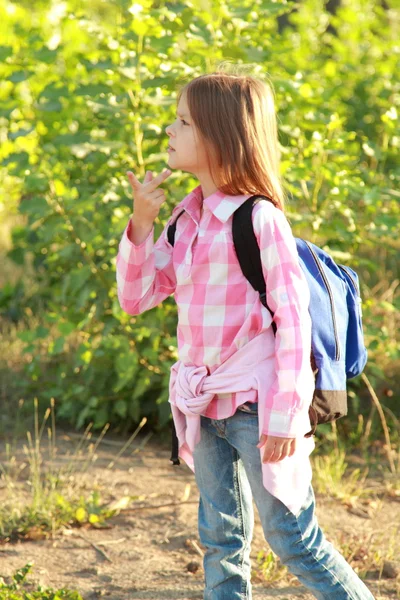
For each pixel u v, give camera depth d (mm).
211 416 2857
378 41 8352
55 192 5523
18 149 6152
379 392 6297
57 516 4527
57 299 6457
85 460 5449
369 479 5273
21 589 3814
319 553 2799
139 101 5289
